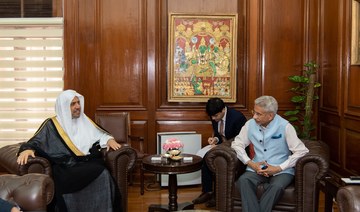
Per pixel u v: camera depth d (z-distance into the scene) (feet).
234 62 14.85
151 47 14.79
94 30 14.64
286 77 15.06
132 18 14.73
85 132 10.38
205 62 14.82
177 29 14.65
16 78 14.87
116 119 14.23
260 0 14.90
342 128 12.96
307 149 9.27
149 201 12.42
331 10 13.65
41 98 14.96
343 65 12.76
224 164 9.62
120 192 10.05
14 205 6.22
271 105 9.19
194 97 14.88
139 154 13.12
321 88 14.69
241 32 15.11
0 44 14.70
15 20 14.53
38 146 9.57
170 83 14.78
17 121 15.07
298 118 15.03
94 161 10.00
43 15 14.97
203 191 11.67
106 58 14.78
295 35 15.01
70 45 14.60
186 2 14.84
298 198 9.08
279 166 9.21
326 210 8.38
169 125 14.99
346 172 12.67
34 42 14.73
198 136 13.84
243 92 15.17
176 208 10.71
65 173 9.21
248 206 8.98
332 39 13.60
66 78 14.70
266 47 14.96
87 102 14.76
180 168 9.96
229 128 11.57
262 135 9.62
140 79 14.88
